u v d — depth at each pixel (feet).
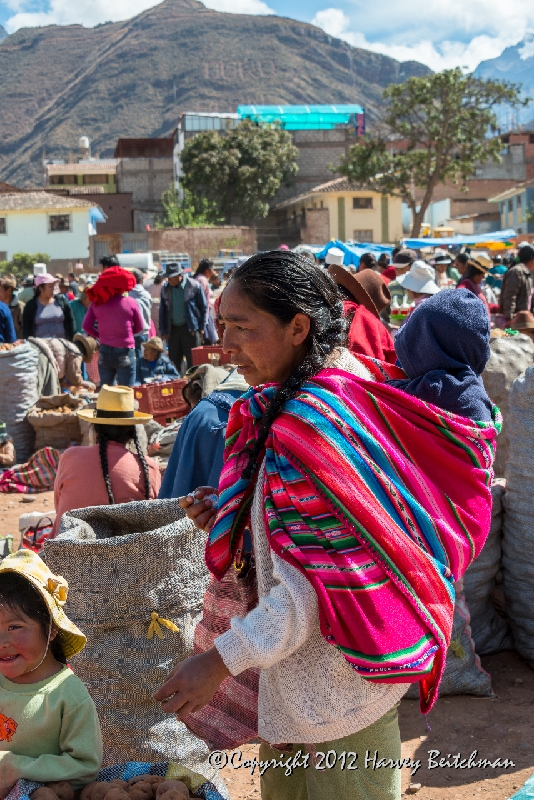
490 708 13.93
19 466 28.58
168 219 223.30
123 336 36.11
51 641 9.05
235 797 11.97
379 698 7.10
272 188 228.84
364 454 6.73
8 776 8.51
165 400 29.27
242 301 6.98
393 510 6.72
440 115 177.68
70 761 8.70
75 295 59.26
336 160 255.50
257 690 8.39
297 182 253.03
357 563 6.52
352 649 6.47
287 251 7.21
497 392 20.72
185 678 6.63
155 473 15.26
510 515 15.33
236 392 14.60
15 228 178.60
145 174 277.44
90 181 326.03
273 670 7.15
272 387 7.34
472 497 7.13
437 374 7.81
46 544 10.93
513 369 20.81
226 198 226.38
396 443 6.98
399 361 8.45
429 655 6.58
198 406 14.42
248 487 7.28
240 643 6.56
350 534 6.54
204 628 8.44
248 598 8.07
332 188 207.51
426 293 33.53
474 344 8.02
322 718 6.99
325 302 7.21
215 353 32.14
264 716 7.32
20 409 30.66
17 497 27.45
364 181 187.62
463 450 7.16
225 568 7.43
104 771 8.97
